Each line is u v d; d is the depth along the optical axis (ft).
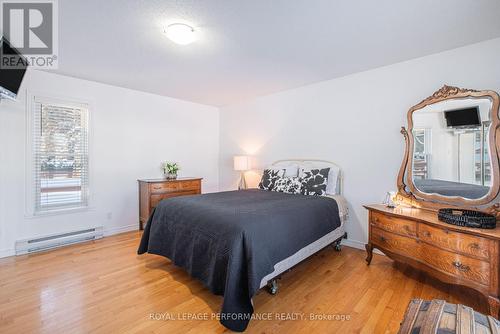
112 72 10.25
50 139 10.43
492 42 7.36
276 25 6.54
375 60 8.96
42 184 10.27
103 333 5.18
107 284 7.21
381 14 6.03
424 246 6.95
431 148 8.25
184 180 13.56
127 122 12.71
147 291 6.86
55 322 5.49
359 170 10.30
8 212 9.36
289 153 12.88
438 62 8.32
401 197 8.87
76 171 11.19
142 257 9.27
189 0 5.48
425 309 3.82
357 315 5.85
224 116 16.69
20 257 9.18
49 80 10.25
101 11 5.93
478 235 5.71
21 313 5.79
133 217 13.03
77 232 11.00
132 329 5.32
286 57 8.66
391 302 6.37
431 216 7.26
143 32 6.93
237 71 10.09
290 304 6.29
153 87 12.43
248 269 5.57
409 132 8.72
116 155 12.35
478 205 7.28
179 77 10.84
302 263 7.86
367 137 10.05
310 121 11.94
